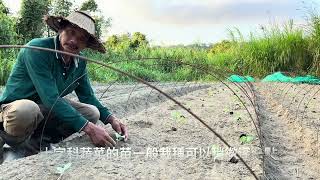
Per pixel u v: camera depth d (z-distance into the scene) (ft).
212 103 23.39
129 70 45.42
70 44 12.73
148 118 18.42
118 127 14.62
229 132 16.43
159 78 47.09
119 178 10.88
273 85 34.04
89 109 14.70
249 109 21.34
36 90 13.35
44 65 12.75
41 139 13.56
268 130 17.47
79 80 14.76
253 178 11.21
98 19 67.72
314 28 45.91
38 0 57.67
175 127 17.11
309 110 21.74
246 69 47.83
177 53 53.78
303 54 46.01
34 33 57.82
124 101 24.47
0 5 51.08
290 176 12.46
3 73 34.76
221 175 11.42
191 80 47.91
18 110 12.90
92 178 10.78
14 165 11.53
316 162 13.75
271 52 47.37
